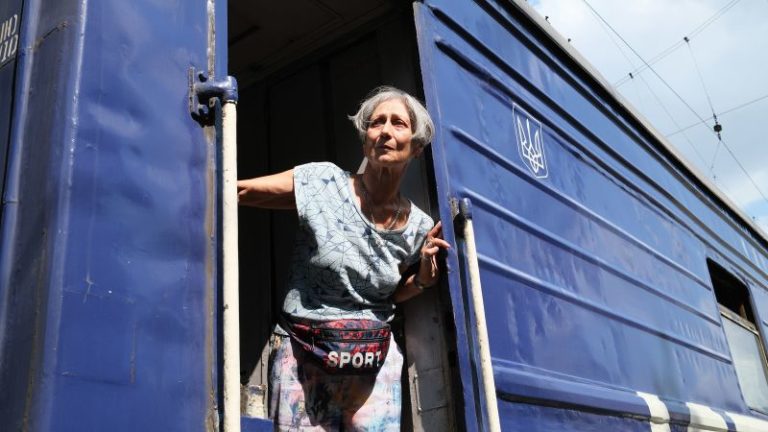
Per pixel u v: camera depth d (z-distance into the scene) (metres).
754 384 5.56
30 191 1.51
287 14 3.01
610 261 3.75
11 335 1.41
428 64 2.71
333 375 2.22
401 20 2.97
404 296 2.46
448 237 2.45
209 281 1.69
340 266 2.23
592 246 3.60
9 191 1.53
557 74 3.95
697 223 5.58
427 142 2.42
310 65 3.27
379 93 2.38
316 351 2.19
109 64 1.63
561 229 3.34
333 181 2.33
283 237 3.03
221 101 1.79
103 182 1.54
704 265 5.35
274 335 2.33
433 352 2.46
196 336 1.62
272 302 2.98
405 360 2.53
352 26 3.08
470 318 2.43
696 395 4.22
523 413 2.56
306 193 2.26
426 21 2.81
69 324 1.40
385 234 2.31
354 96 3.08
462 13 3.12
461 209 2.48
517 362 2.63
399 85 2.90
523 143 3.27
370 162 2.34
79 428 1.36
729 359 5.04
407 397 2.51
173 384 1.54
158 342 1.54
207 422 1.59
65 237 1.44
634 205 4.41
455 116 2.78
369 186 2.36
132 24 1.71
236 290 1.63
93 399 1.40
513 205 2.99
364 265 2.26
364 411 2.25
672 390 3.91
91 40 1.61
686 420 3.85
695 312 4.77
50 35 1.64
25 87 1.62
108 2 1.68
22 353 1.38
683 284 4.75
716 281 6.05
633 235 4.21
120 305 1.49
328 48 3.19
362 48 3.13
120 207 1.56
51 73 1.59
